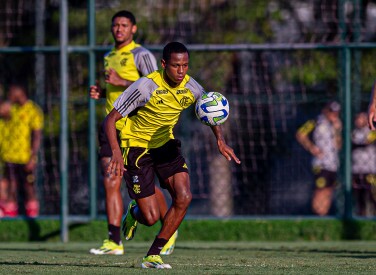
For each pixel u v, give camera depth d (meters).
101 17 47.53
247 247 36.16
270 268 23.22
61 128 40.47
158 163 23.67
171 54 22.23
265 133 45.19
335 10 45.78
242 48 40.16
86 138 45.81
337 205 41.50
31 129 44.22
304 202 45.84
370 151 43.47
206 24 50.12
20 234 41.84
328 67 47.25
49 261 26.50
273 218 41.53
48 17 48.56
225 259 27.64
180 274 21.05
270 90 45.41
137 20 47.91
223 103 22.84
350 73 40.72
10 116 44.34
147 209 24.27
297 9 50.34
